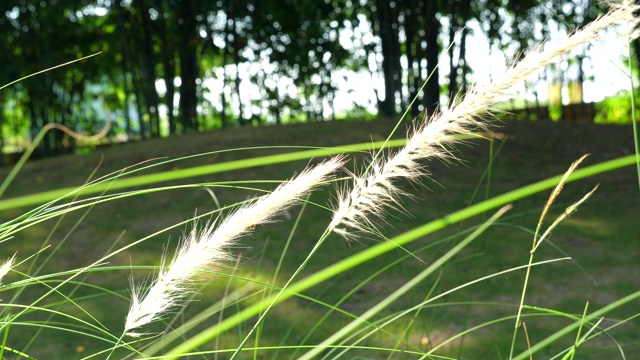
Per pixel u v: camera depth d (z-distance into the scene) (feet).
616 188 28.35
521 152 33.37
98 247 23.06
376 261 17.95
